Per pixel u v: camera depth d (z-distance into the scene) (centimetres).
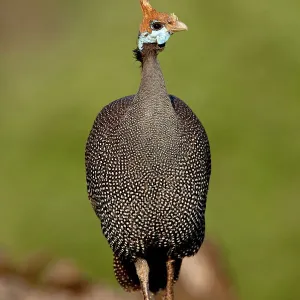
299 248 3672
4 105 4803
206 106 4256
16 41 5366
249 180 4012
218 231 3697
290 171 4081
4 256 2117
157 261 1587
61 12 5447
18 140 4456
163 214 1488
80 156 4247
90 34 5116
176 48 4453
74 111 4472
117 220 1508
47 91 4775
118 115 1514
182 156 1471
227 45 4531
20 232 3809
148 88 1460
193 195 1493
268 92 4412
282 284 3500
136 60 1498
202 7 4638
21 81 5012
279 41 4600
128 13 4956
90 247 3606
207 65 4422
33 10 5453
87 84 4591
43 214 3934
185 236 1517
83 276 2102
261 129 4219
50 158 4234
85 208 3916
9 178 4197
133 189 1479
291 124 4281
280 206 3916
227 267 2261
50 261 2109
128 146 1470
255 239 3719
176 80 4316
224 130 4184
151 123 1455
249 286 3497
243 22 4628
